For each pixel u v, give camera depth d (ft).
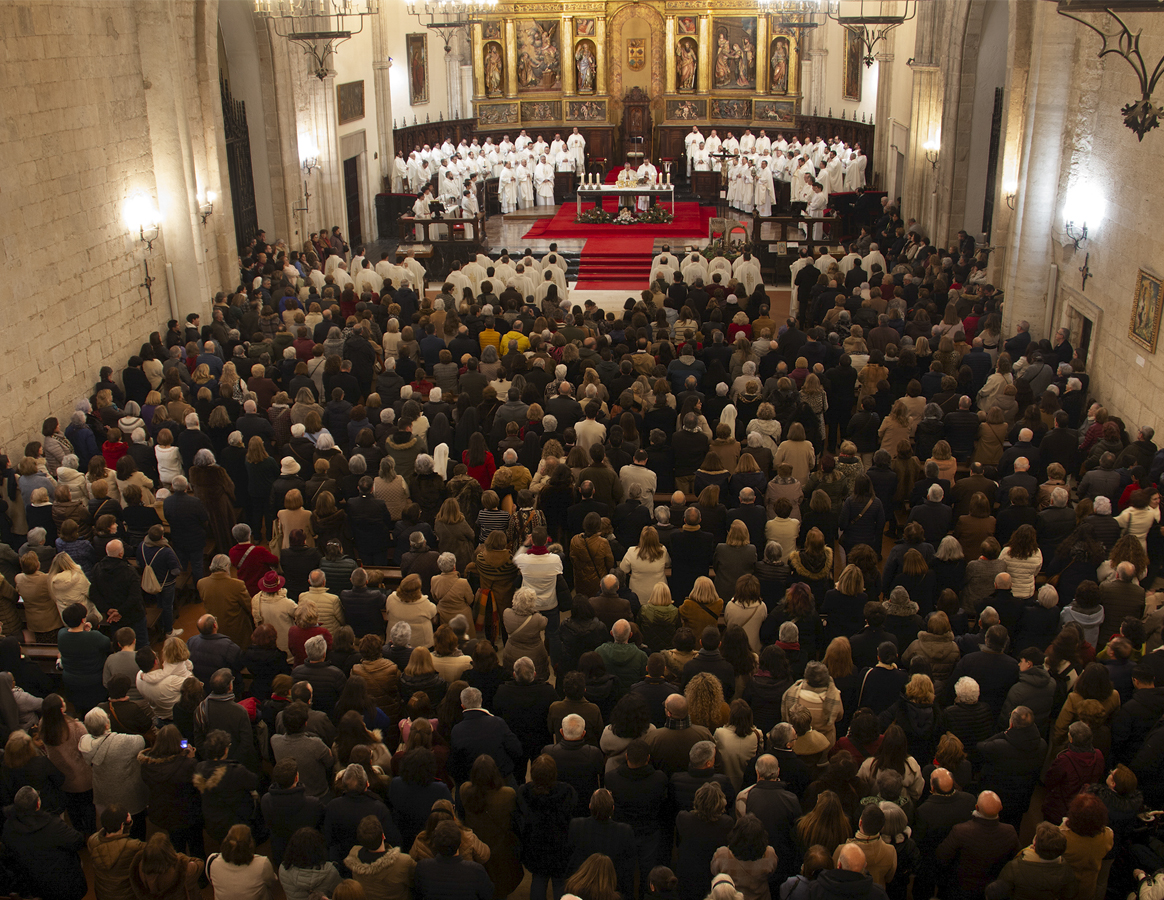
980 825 21.62
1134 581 31.48
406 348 52.03
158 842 21.68
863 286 72.79
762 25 128.77
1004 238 71.36
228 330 58.44
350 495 38.73
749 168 118.32
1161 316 46.88
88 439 44.37
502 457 43.68
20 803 23.11
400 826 22.89
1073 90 59.26
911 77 96.37
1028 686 26.35
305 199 93.35
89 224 55.11
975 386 53.67
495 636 34.22
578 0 132.05
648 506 38.32
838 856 19.63
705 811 21.11
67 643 28.96
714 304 61.72
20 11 48.34
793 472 40.75
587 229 108.99
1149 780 24.73
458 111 132.36
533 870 22.58
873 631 28.07
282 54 86.69
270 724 26.68
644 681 26.13
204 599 32.24
